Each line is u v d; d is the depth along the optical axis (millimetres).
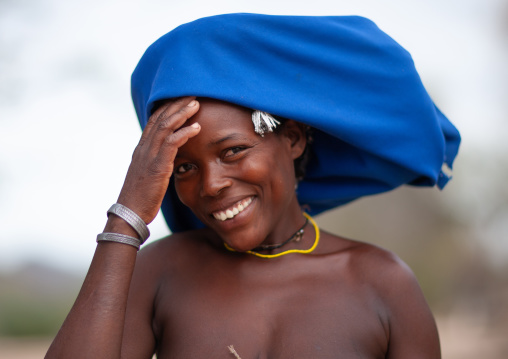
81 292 2004
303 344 2107
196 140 2076
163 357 2150
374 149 2301
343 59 2254
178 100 2104
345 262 2299
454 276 15039
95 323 1938
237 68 2133
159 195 2082
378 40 2320
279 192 2205
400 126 2316
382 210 15453
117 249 2039
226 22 2172
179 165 2146
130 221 2059
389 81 2295
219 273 2273
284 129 2273
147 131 2137
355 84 2268
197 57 2137
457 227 15555
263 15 2197
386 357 2189
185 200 2191
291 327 2143
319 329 2135
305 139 2408
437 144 2387
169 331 2174
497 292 14234
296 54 2203
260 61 2182
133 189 2094
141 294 2234
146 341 2182
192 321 2162
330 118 2188
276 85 2166
